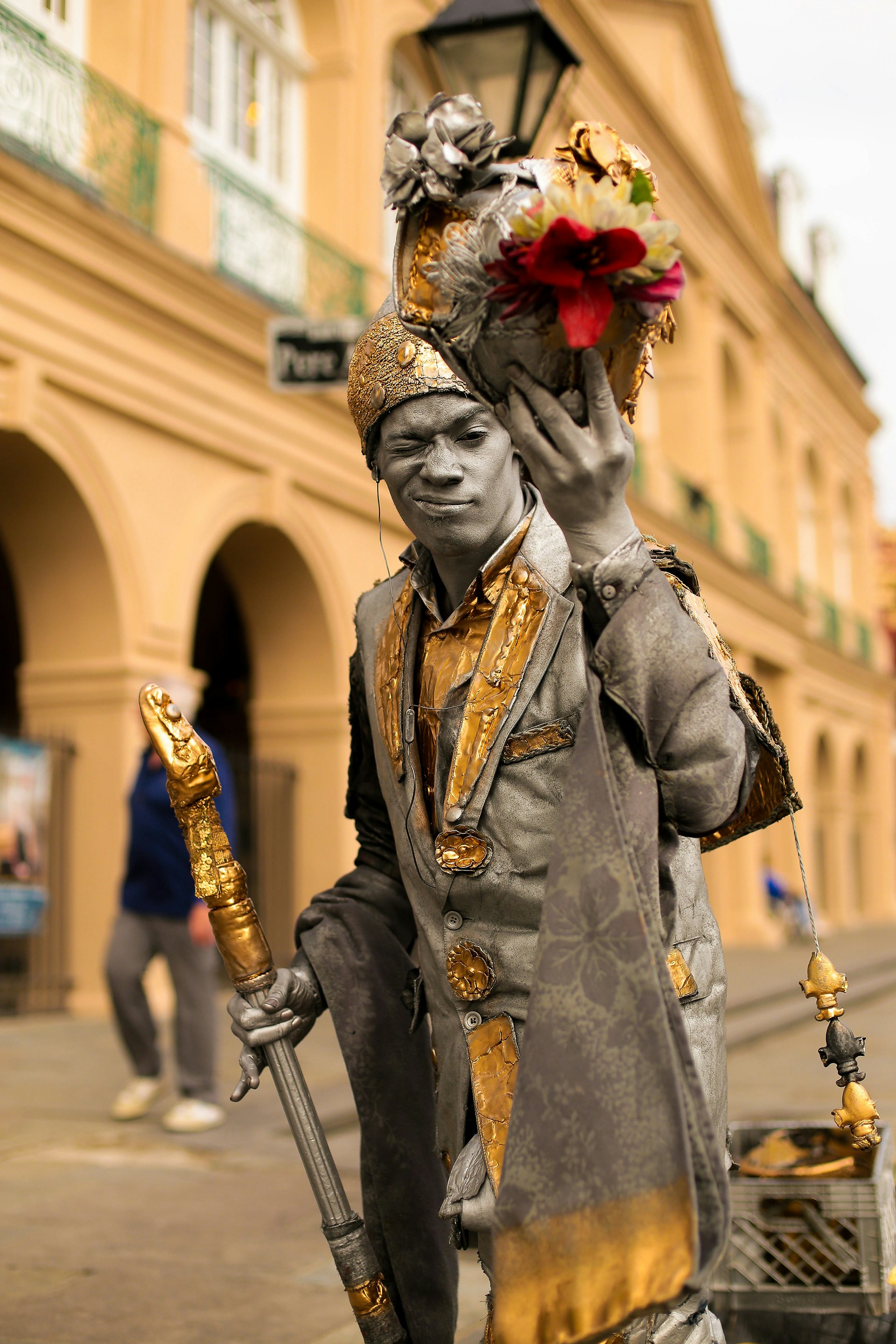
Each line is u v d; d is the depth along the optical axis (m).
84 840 8.67
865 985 11.89
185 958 4.90
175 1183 4.03
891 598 36.28
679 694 1.24
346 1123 4.98
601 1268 1.13
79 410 8.52
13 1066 6.21
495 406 1.27
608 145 1.27
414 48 13.68
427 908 1.52
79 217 8.34
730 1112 5.30
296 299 10.75
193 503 9.58
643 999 1.16
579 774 1.23
